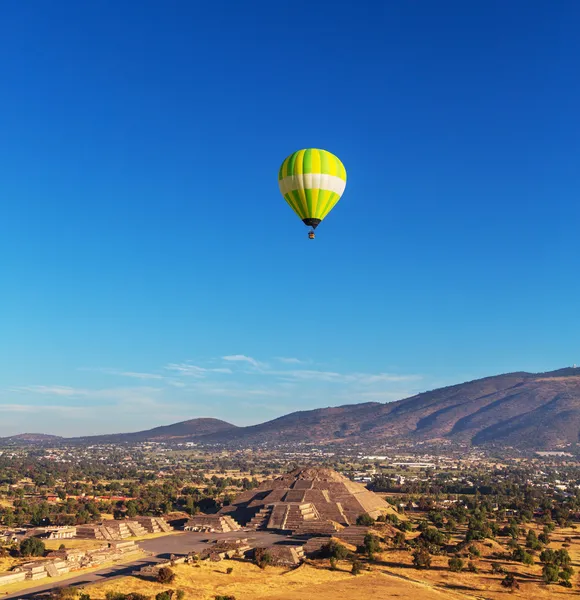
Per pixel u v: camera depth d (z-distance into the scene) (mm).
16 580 194500
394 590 191500
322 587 194000
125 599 169375
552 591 195875
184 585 189875
